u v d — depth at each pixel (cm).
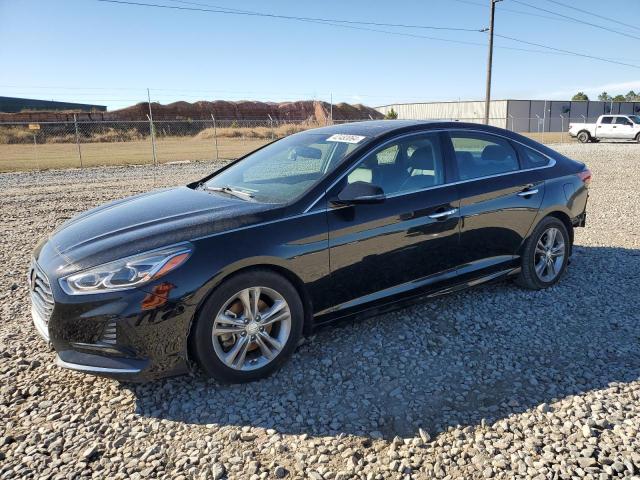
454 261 400
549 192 454
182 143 3522
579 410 285
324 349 361
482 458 250
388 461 250
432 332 385
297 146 418
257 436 271
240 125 6053
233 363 310
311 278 330
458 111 6084
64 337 286
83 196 1080
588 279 498
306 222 327
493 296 455
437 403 297
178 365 295
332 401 300
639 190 1062
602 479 233
